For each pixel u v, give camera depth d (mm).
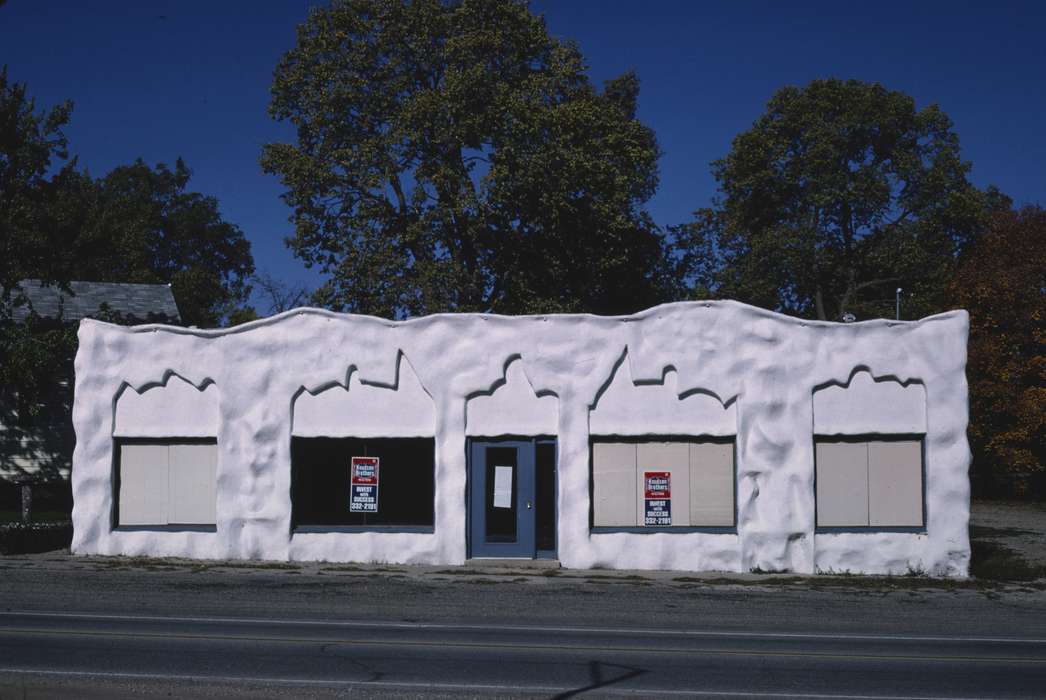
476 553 19719
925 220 48188
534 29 36562
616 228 37312
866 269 51562
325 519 20031
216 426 20156
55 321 30906
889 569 19109
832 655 11453
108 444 20344
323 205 36688
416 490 20031
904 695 9469
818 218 50219
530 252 37156
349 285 35500
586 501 19422
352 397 20031
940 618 14695
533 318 19766
